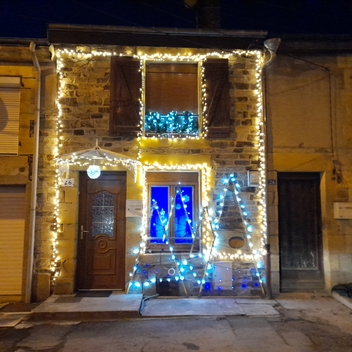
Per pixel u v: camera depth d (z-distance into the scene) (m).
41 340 4.64
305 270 6.96
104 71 6.87
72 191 6.62
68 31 6.56
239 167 6.84
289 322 5.26
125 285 6.57
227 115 6.84
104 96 6.82
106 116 6.79
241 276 6.66
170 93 7.05
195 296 6.55
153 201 6.91
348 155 6.96
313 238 7.04
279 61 7.07
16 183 6.60
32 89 6.80
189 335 4.79
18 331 4.96
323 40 6.93
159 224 6.89
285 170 6.87
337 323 5.22
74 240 6.56
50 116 6.76
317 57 7.11
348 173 6.93
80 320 5.39
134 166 6.69
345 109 7.04
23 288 6.44
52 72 6.85
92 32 6.62
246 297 6.53
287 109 6.98
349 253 6.79
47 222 6.57
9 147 6.73
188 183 6.96
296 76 7.05
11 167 6.62
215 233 6.68
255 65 7.06
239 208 6.75
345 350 4.31
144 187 6.76
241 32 6.73
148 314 5.57
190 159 6.79
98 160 6.71
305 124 6.98
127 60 6.86
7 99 6.82
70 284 6.43
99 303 5.82
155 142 6.79
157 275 6.55
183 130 6.90
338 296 6.34
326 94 7.06
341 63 7.12
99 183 6.88
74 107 6.77
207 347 4.40
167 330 4.96
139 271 6.55
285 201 7.07
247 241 6.73
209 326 5.11
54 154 6.68
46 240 6.54
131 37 6.69
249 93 7.00
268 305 6.05
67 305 5.71
